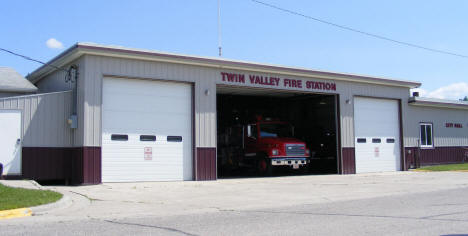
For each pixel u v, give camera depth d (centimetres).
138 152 1706
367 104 2431
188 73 1816
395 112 2566
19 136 1577
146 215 981
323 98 2431
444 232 743
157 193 1399
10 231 767
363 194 1399
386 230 765
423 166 2673
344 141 2280
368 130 2416
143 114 1725
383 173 2330
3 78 1947
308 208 1089
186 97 1827
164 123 1769
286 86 2091
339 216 939
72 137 1656
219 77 1895
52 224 849
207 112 1853
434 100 2725
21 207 976
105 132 1641
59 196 1148
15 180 1492
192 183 1702
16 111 1581
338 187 1609
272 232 757
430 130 2759
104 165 1633
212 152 1852
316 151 2423
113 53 1616
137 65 1698
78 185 1573
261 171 2184
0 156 1552
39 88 2148
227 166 2444
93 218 934
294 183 1750
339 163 2264
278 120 2308
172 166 1777
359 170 2341
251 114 2472
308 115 2530
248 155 2275
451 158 2870
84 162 1562
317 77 2200
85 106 1579
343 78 2272
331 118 2364
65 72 1778
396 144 2542
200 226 826
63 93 1662
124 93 1689
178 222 877
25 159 1578
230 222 873
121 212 1019
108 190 1435
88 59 1597
